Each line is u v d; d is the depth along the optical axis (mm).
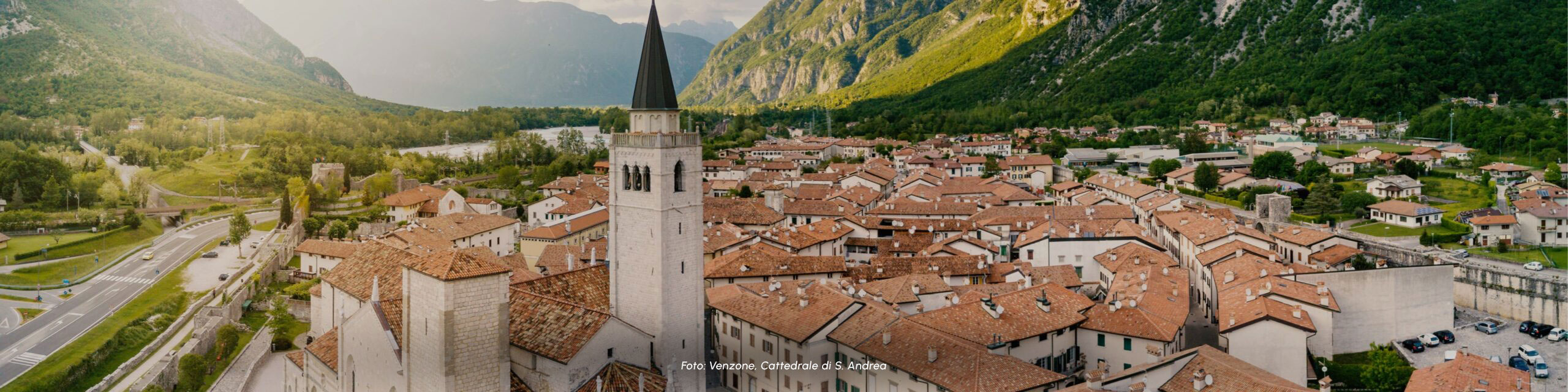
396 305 95312
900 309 127625
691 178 104062
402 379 89562
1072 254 175625
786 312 114688
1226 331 118062
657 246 100938
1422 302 142000
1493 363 94375
